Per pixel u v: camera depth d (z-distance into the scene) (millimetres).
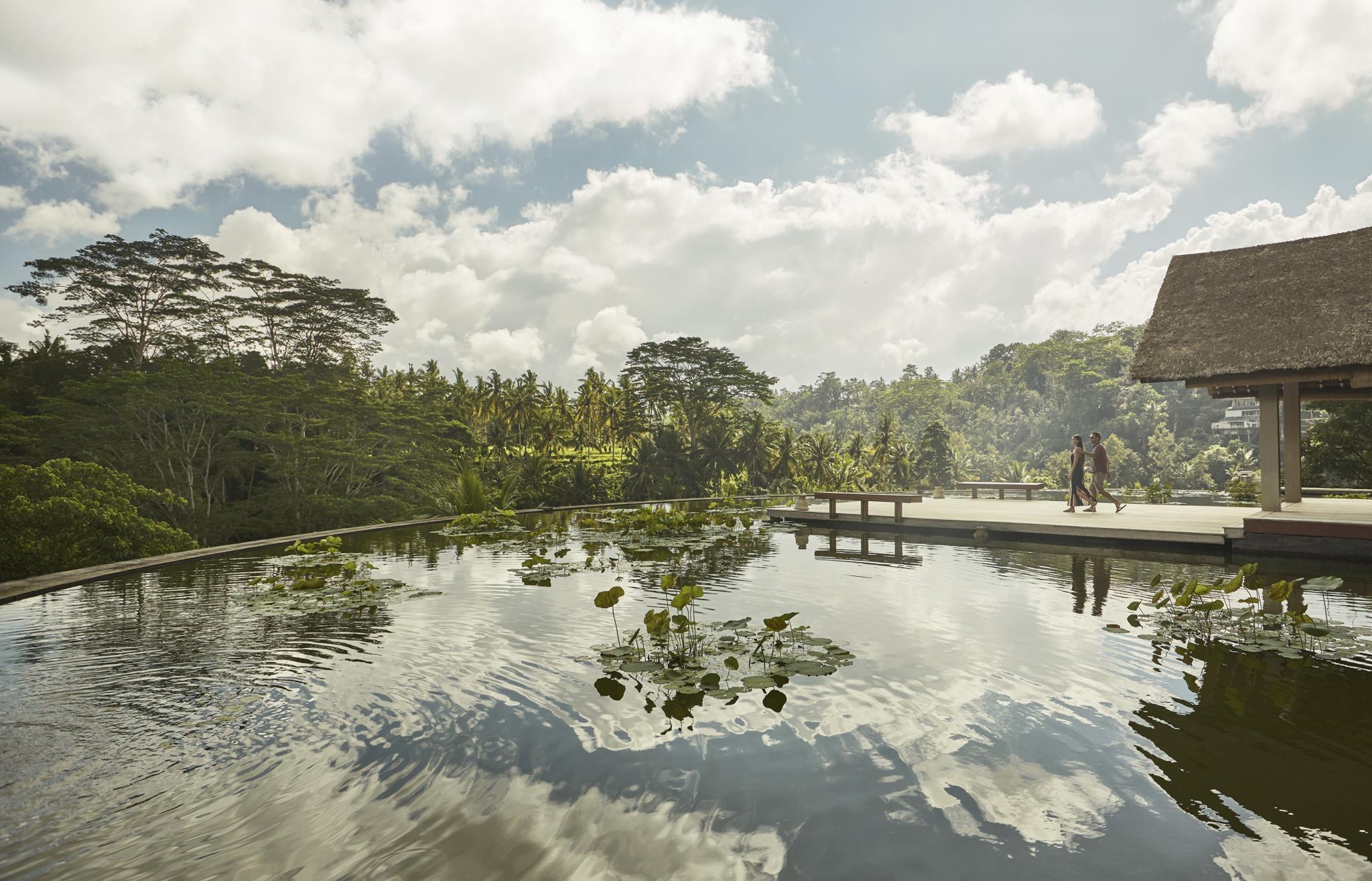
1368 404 24844
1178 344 13453
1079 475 15812
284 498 32375
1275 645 5715
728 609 7219
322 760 3674
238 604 7500
